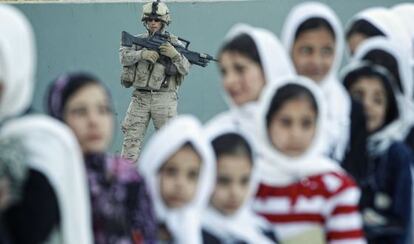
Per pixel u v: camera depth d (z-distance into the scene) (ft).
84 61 110.52
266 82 38.47
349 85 43.04
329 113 40.81
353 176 41.16
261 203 37.55
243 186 36.14
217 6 109.91
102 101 33.88
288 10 109.40
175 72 94.79
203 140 35.24
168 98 95.40
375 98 42.65
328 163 37.91
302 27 40.98
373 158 42.22
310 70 41.09
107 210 33.47
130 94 110.32
